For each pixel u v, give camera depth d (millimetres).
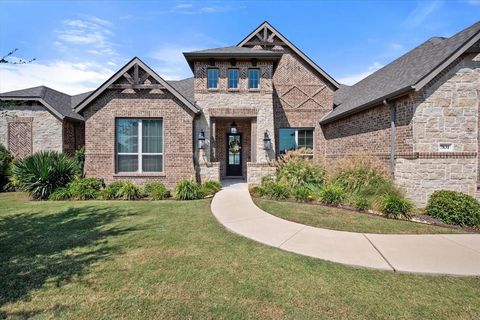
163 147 12164
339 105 16047
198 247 4984
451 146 8633
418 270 4082
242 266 4191
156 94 12094
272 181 10898
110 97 11984
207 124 13570
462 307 3152
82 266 4148
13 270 4008
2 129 15570
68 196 9914
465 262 4387
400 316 2982
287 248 4984
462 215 6730
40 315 2949
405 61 12266
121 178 11953
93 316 2941
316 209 7949
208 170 12523
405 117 9016
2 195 11336
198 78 13688
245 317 2945
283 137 16375
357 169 9648
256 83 13984
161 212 7688
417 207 8508
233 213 7531
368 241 5402
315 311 3062
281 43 16297
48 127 15758
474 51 8445
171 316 2949
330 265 4258
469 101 8633
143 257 4500
